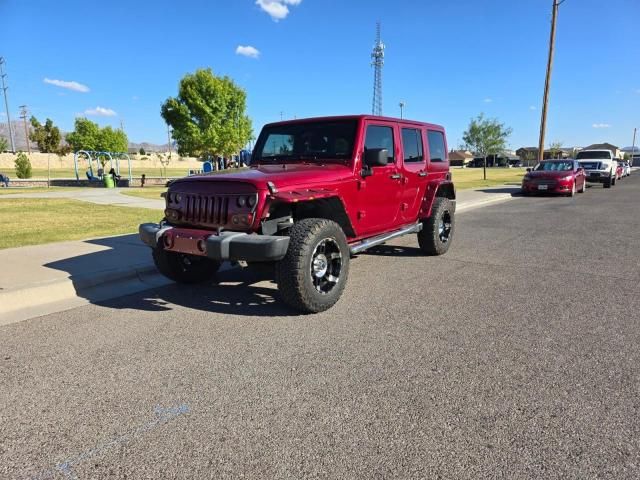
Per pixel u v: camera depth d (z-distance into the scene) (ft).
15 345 12.77
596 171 76.43
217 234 14.08
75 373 11.05
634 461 7.62
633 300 16.26
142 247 24.14
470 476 7.30
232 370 11.09
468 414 9.06
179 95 94.99
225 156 100.89
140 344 12.73
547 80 84.48
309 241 14.21
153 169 224.94
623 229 32.60
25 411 9.41
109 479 7.34
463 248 26.40
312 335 13.23
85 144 163.73
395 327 13.80
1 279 17.63
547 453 7.84
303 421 8.87
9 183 95.14
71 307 16.08
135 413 9.27
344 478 7.29
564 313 14.94
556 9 81.25
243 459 7.79
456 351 12.03
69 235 27.86
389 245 27.40
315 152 18.38
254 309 15.60
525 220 38.27
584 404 9.39
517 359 11.52
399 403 9.49
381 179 18.80
